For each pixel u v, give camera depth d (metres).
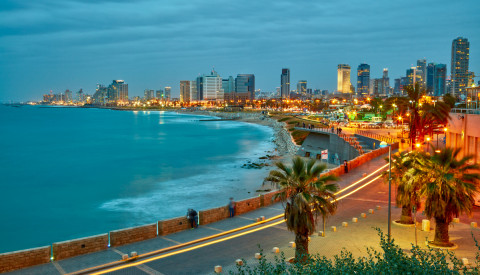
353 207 33.50
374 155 64.19
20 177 72.75
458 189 22.20
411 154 27.98
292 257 21.34
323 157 58.84
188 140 142.88
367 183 44.06
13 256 20.12
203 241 25.19
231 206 31.17
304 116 197.25
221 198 53.16
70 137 159.00
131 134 171.50
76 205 51.25
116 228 41.50
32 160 95.50
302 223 20.34
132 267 20.67
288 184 21.19
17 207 50.56
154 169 79.50
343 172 50.91
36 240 38.22
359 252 22.30
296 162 21.28
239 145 125.00
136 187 61.94
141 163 88.12
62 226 42.56
